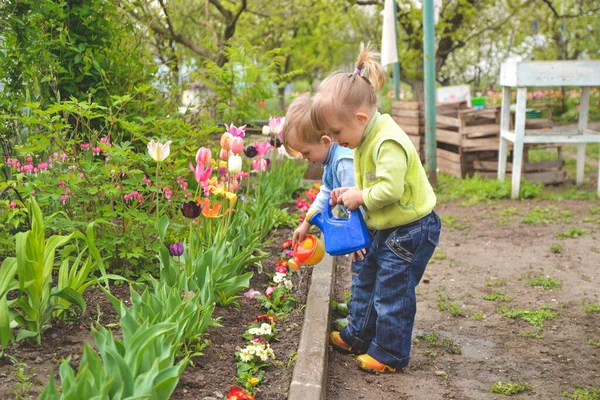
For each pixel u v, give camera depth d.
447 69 20.73
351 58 18.39
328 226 3.20
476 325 3.90
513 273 4.93
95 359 2.19
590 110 17.02
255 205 4.93
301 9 14.61
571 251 5.48
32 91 4.48
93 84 5.07
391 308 3.11
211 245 3.71
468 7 14.88
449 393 2.99
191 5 13.48
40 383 2.48
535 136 7.52
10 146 4.16
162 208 4.19
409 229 3.05
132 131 3.77
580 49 18.73
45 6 4.47
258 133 7.29
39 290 2.78
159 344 2.42
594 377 3.20
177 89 5.62
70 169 3.76
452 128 9.26
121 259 3.70
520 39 19.88
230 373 2.77
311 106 3.03
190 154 4.07
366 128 3.00
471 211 7.12
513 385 3.04
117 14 5.31
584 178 8.80
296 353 2.95
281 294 3.65
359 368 3.22
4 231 3.78
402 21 15.23
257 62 7.48
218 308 3.46
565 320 3.96
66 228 3.52
